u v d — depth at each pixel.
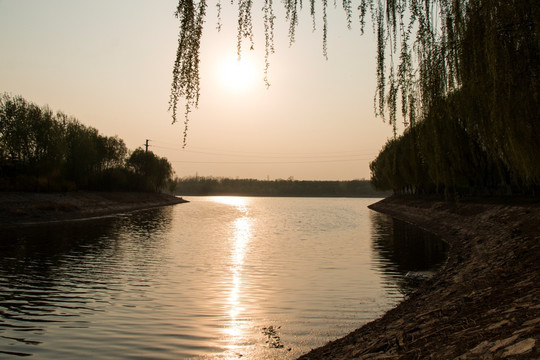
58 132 51.09
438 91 9.37
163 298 13.27
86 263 19.92
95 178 70.19
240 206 101.31
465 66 8.80
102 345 9.08
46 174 50.91
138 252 23.78
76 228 37.28
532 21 7.75
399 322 8.72
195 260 21.05
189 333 9.88
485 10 7.91
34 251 23.58
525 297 6.69
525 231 16.75
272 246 26.94
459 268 15.03
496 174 24.22
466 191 41.50
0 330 10.09
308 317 11.18
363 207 96.88
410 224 44.19
